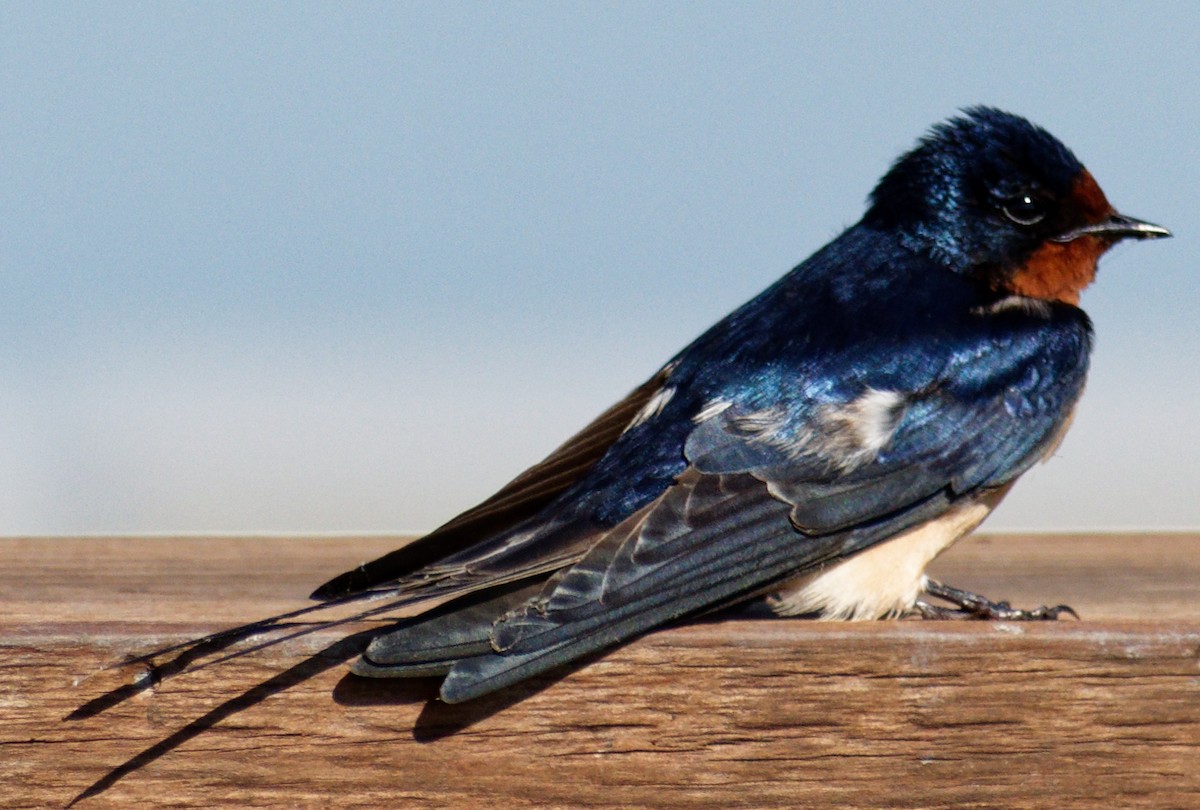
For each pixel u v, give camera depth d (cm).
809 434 259
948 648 254
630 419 259
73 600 257
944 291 261
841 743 254
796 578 258
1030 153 261
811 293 261
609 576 255
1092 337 262
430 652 254
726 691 254
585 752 254
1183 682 254
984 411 260
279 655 254
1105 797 254
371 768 254
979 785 254
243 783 254
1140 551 263
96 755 254
